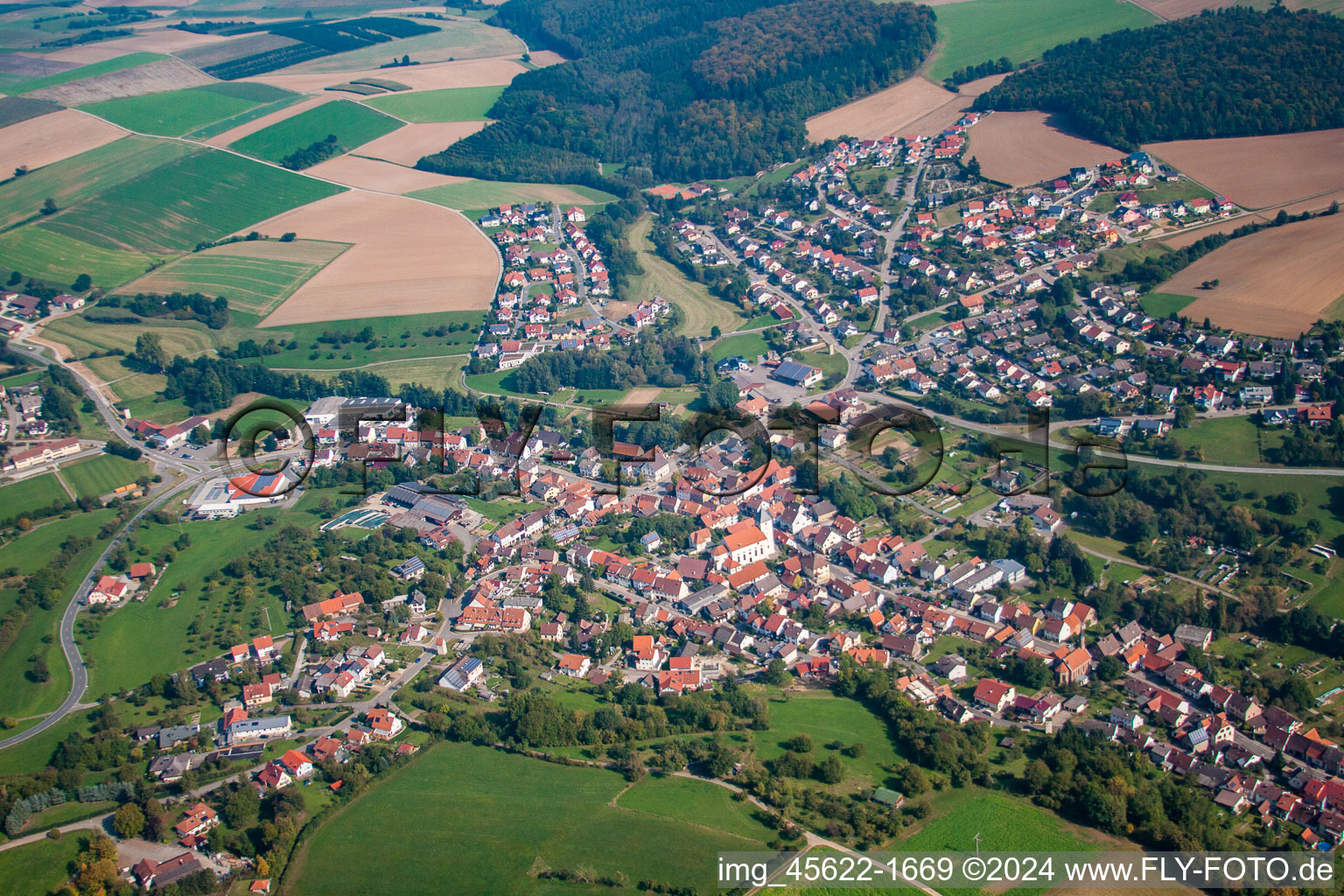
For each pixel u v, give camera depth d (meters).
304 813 196.00
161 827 190.38
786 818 184.38
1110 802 182.62
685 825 184.25
